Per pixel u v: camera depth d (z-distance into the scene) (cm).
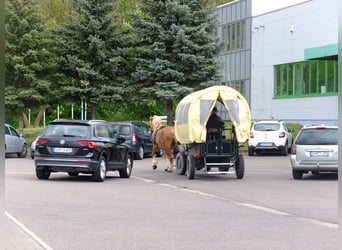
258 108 4972
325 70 4209
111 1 3897
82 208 1337
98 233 1044
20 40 3856
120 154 2112
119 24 3903
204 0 3834
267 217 1245
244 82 5166
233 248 929
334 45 3619
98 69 3853
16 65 3781
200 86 3803
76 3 3878
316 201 1511
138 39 3919
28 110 4153
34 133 4425
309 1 4366
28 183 1862
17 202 1414
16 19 3862
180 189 1784
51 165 1922
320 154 2030
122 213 1274
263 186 1880
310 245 955
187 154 2227
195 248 927
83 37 3869
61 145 1927
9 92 3825
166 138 2420
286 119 4609
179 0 3778
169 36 3738
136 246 938
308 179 2117
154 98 3834
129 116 5909
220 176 2242
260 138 3409
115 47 3909
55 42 3909
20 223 1132
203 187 1848
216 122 2125
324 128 2059
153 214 1266
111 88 3769
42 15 3978
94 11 3875
